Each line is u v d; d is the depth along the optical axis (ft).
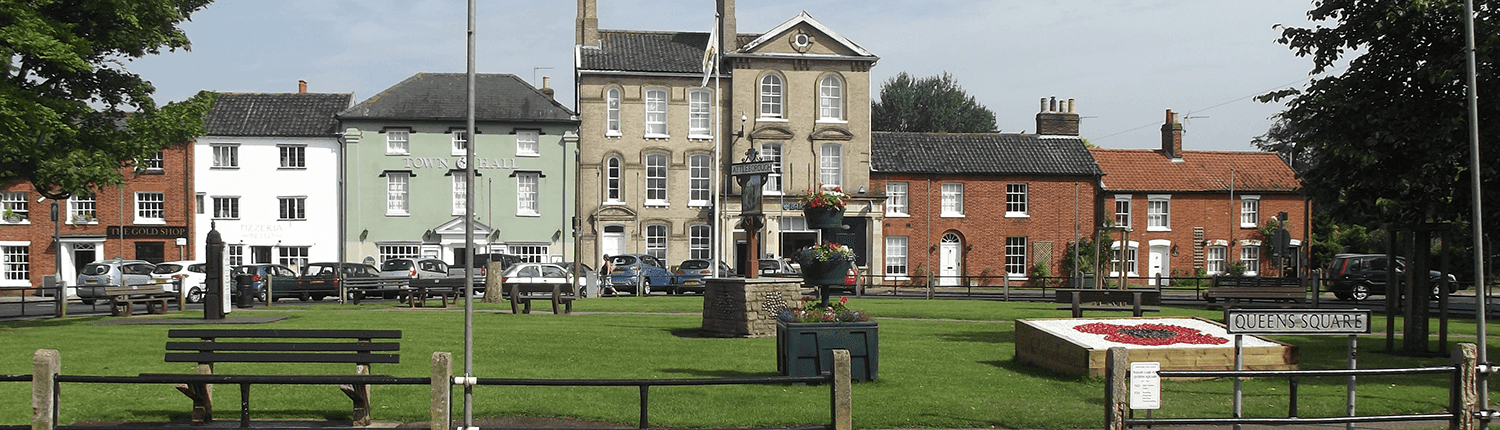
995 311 91.97
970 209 163.22
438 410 30.78
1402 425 38.55
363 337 36.04
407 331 65.10
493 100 158.61
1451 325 84.23
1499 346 65.98
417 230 155.63
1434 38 54.70
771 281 63.77
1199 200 166.71
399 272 126.11
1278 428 36.09
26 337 61.31
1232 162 173.47
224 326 70.59
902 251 162.20
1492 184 54.60
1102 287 154.20
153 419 36.76
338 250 155.53
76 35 68.08
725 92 159.53
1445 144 53.31
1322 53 58.59
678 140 158.40
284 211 155.12
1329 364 55.06
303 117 158.10
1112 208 164.45
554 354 53.72
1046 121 173.06
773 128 157.69
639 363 50.85
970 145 168.45
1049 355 49.42
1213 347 46.60
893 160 163.43
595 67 156.87
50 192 77.41
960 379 46.70
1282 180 170.19
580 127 156.87
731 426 36.52
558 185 157.07
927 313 89.25
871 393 42.70
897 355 55.57
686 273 134.62
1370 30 55.42
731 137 158.10
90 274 111.96
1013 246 164.14
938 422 37.78
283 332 36.09
